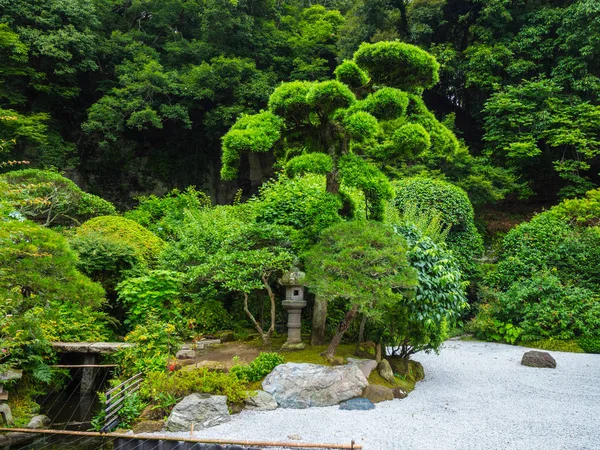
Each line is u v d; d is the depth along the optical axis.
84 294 4.45
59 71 15.02
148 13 19.17
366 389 5.27
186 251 6.91
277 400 4.98
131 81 16.09
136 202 18.14
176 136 19.06
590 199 11.54
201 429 4.34
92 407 5.57
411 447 3.97
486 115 16.75
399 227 6.45
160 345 5.88
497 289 10.61
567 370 7.11
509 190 13.94
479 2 17.00
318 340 6.32
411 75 6.50
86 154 17.69
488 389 5.96
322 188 7.87
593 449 3.97
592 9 13.76
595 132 13.91
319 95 5.67
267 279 6.78
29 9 14.91
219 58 16.70
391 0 17.02
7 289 4.50
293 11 21.61
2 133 13.32
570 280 9.92
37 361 5.54
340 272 4.95
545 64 15.88
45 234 4.35
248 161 19.30
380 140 6.93
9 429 4.13
